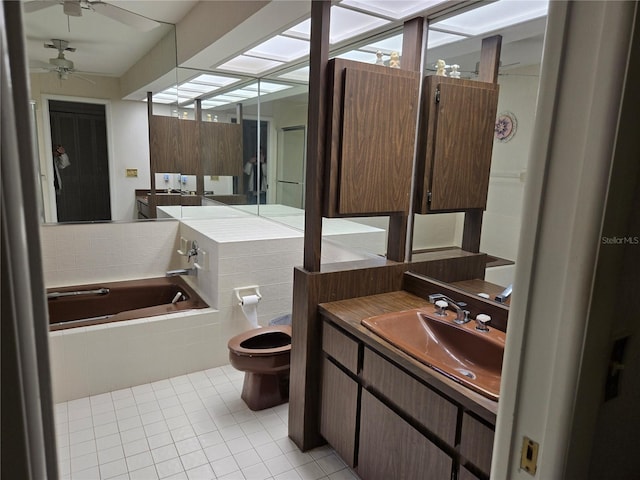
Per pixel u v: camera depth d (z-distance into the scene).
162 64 3.43
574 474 0.62
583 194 0.54
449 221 2.01
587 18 0.52
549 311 0.59
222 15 2.63
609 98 0.51
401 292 2.20
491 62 1.78
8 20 0.37
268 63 3.39
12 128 0.38
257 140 3.66
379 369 1.64
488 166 1.81
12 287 0.39
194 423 2.33
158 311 2.87
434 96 2.04
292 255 3.14
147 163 3.48
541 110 0.58
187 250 3.42
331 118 1.88
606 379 0.62
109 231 3.27
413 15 2.05
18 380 0.40
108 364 2.61
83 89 3.12
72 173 3.15
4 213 0.37
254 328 2.96
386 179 2.06
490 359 1.59
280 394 2.54
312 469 1.99
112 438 2.19
